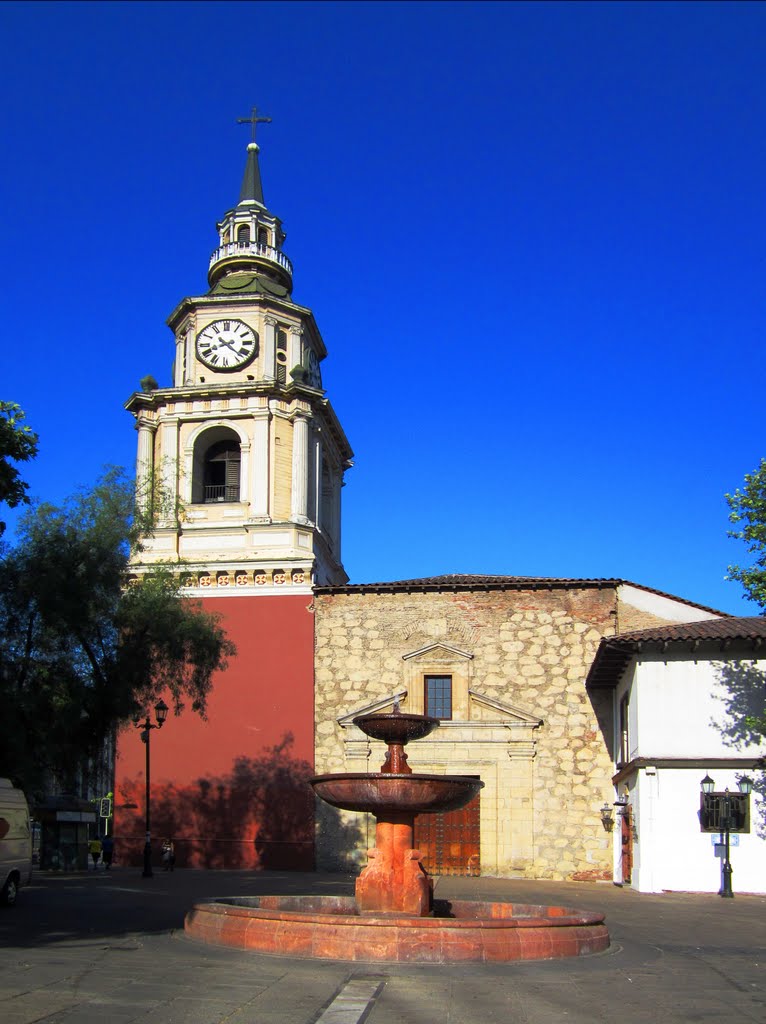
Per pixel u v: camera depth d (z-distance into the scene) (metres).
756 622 29.52
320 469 40.19
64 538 24.59
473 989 11.45
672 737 27.48
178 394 38.41
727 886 25.62
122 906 20.80
